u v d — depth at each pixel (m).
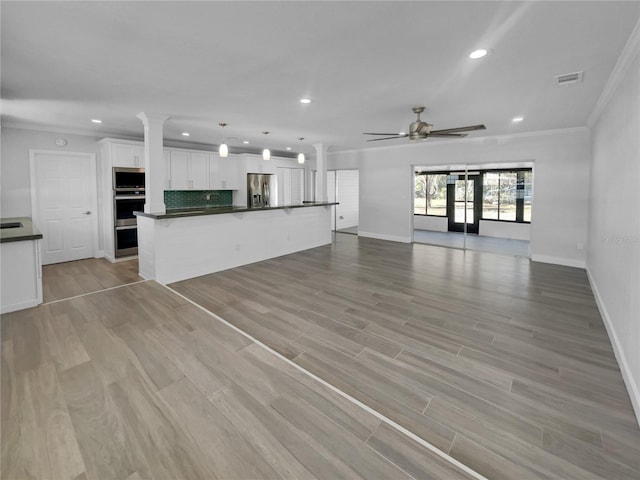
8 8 1.86
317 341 2.77
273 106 4.00
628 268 2.30
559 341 2.78
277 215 6.09
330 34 2.19
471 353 2.58
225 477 1.45
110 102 3.82
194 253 4.73
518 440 1.69
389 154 7.78
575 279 4.66
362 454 1.59
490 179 8.12
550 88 3.26
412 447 1.63
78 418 1.80
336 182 9.75
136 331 2.90
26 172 5.21
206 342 2.71
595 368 2.38
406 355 2.55
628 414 1.89
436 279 4.65
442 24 2.04
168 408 1.90
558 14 1.91
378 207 8.12
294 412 1.88
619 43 2.27
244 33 2.17
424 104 3.88
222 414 1.86
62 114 4.39
